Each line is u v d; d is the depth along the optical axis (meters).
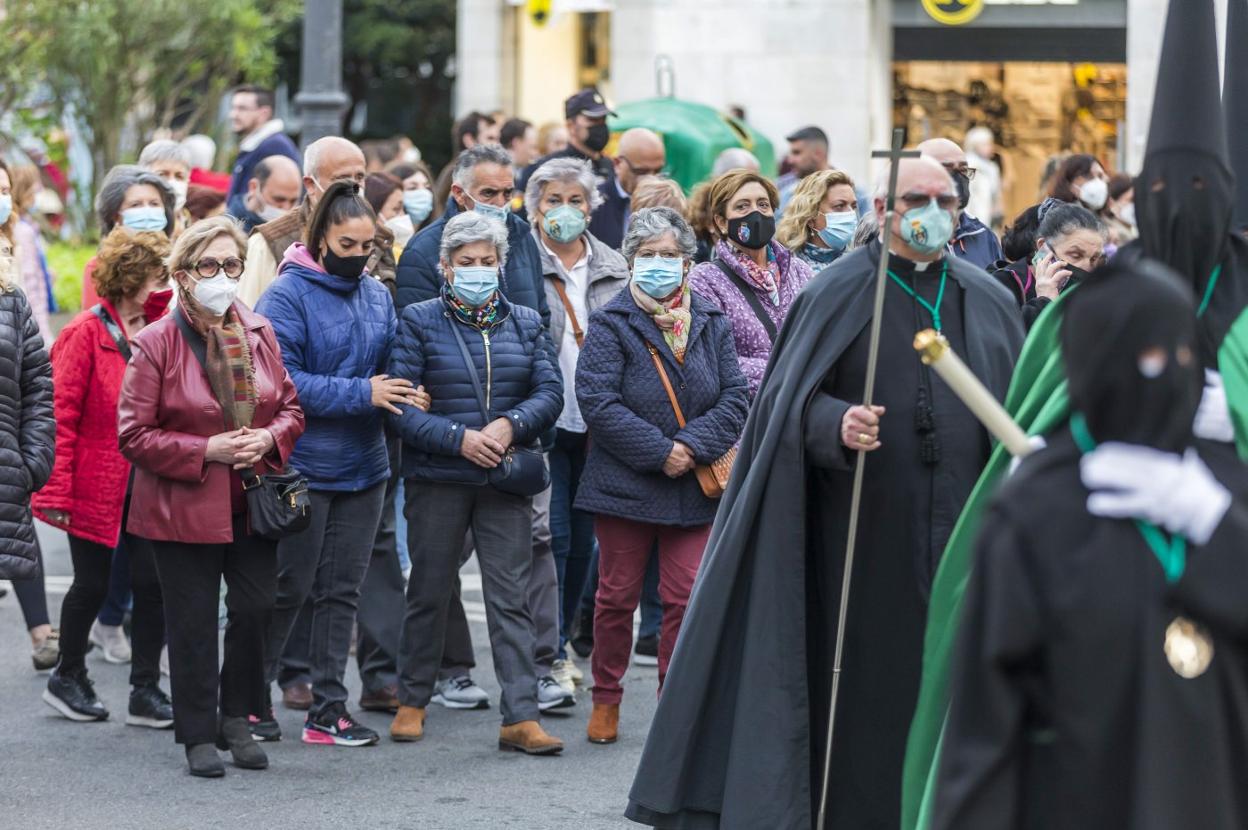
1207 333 9.91
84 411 18.70
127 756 17.72
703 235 22.53
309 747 18.12
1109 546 7.70
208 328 16.59
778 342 13.55
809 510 13.45
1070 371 7.83
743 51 55.56
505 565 17.97
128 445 16.28
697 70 55.84
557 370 18.45
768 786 12.92
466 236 17.83
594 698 18.42
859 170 55.12
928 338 8.92
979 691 7.83
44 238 51.69
